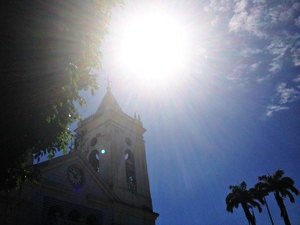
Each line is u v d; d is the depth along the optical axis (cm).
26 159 1257
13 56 979
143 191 4181
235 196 6297
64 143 1348
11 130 1041
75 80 1185
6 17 965
